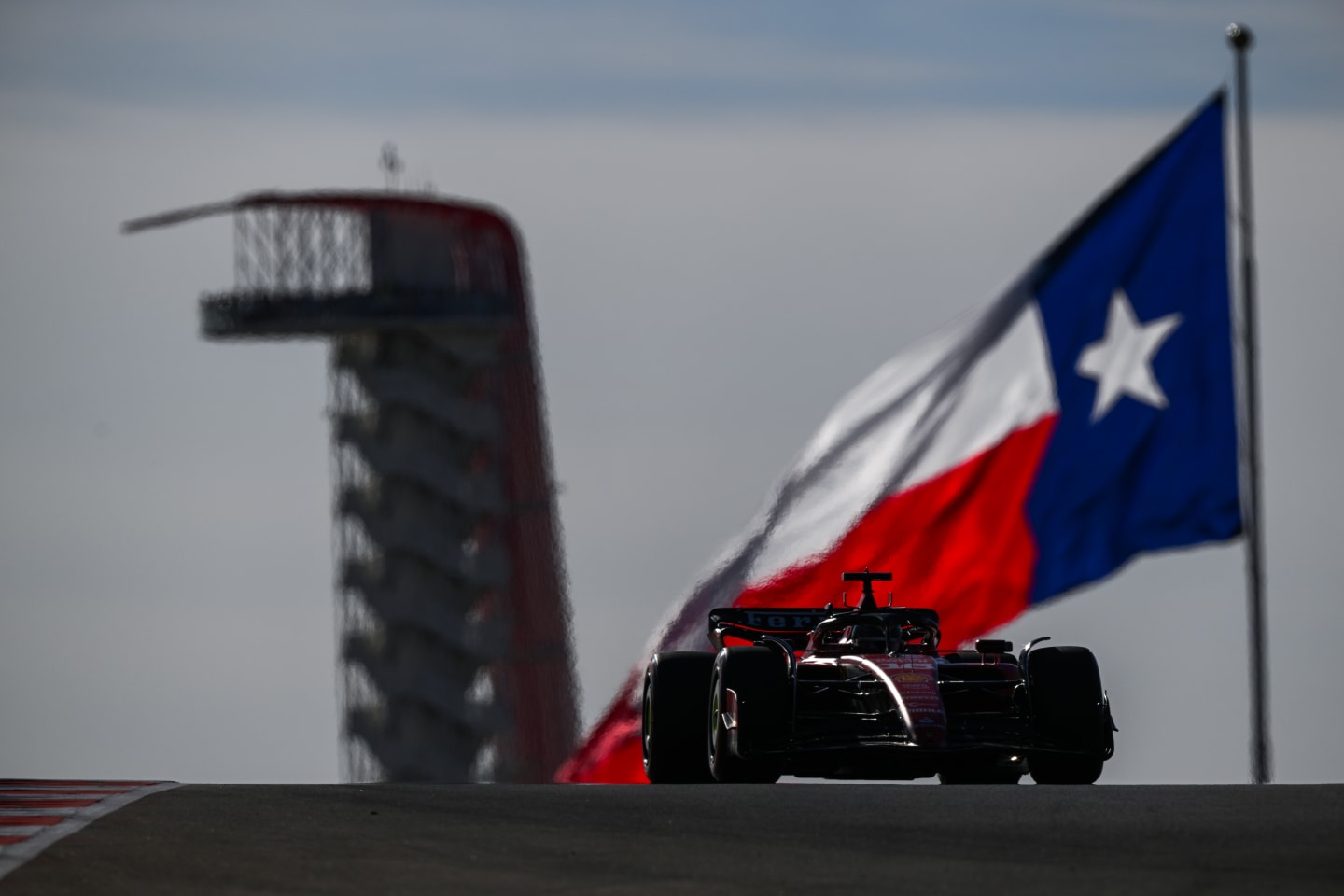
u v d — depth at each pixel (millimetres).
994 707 52562
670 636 84875
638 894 30141
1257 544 82000
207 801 41469
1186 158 86812
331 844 35219
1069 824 36625
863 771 50469
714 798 41562
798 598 86000
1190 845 33938
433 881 31484
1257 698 80938
